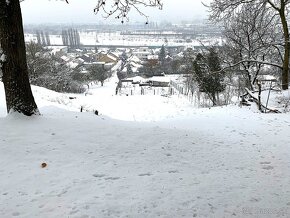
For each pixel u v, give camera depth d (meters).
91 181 5.41
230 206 4.76
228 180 5.83
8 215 4.27
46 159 6.30
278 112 14.50
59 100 23.50
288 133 9.86
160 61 106.94
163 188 5.26
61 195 4.86
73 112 11.42
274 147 8.26
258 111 14.85
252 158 7.30
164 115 18.20
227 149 8.00
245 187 5.51
